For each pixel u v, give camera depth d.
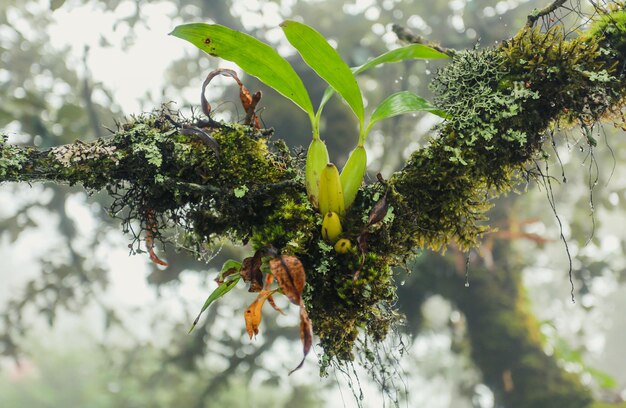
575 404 6.27
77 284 8.02
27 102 6.49
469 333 6.94
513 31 7.16
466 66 1.82
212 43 1.66
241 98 1.77
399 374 1.79
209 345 7.76
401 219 1.75
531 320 6.88
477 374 7.43
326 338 1.73
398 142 7.58
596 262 7.20
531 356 6.59
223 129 1.71
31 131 6.50
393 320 1.79
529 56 1.77
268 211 1.69
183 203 1.70
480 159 1.75
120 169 1.63
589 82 1.74
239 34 1.63
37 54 7.66
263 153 1.73
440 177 1.75
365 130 1.76
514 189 1.84
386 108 1.80
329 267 1.69
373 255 1.71
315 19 8.21
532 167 1.81
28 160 1.56
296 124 7.09
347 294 1.69
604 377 6.32
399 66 7.60
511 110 1.73
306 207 1.70
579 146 1.97
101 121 7.20
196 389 8.62
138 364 8.95
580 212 7.69
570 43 1.75
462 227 1.80
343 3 8.34
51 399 17.92
